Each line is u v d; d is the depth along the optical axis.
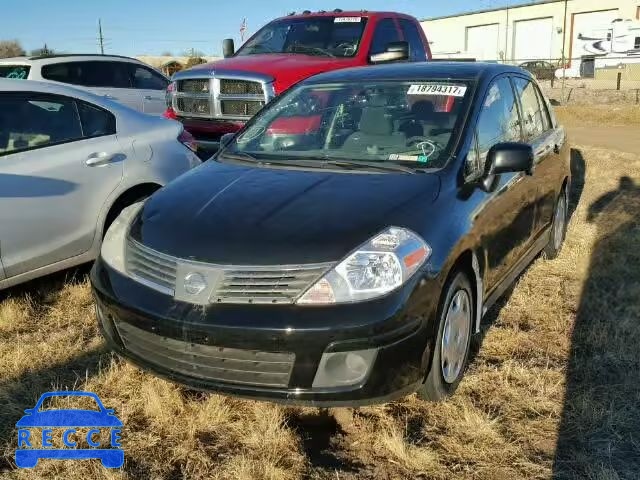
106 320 3.21
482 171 3.73
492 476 2.74
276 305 2.76
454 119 3.82
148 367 3.05
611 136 15.29
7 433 3.08
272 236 2.91
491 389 3.42
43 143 4.49
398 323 2.77
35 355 3.79
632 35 41.50
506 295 4.71
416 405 3.27
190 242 2.98
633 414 3.18
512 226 4.03
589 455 2.88
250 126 4.45
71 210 4.52
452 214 3.21
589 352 3.83
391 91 4.19
